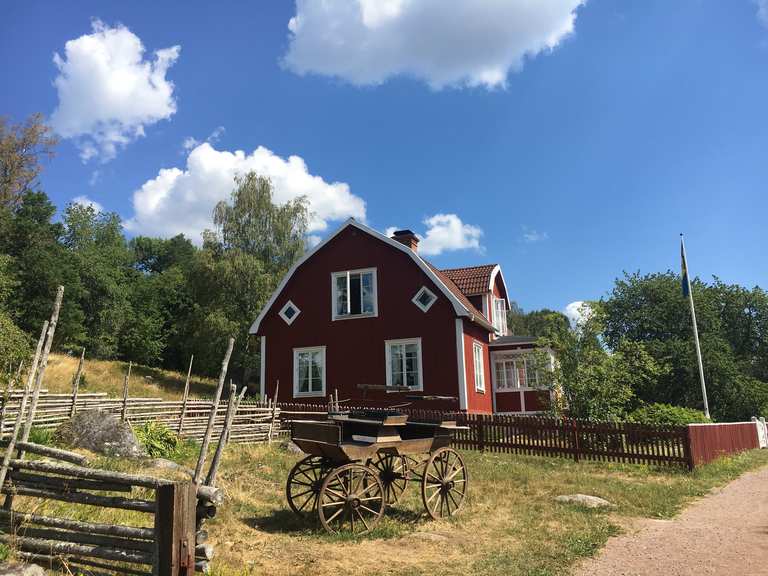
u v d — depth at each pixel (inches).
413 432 439.5
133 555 218.2
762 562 278.4
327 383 975.0
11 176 1695.4
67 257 1809.8
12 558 218.8
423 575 272.7
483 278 1170.0
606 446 666.2
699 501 464.1
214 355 1600.6
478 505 430.0
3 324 857.5
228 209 1654.8
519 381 1097.4
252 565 279.0
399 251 976.9
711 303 1941.4
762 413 1657.2
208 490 223.6
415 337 938.7
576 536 343.3
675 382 1684.3
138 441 512.4
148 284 2329.0
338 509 384.2
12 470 247.3
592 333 815.1
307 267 1034.1
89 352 1877.5
